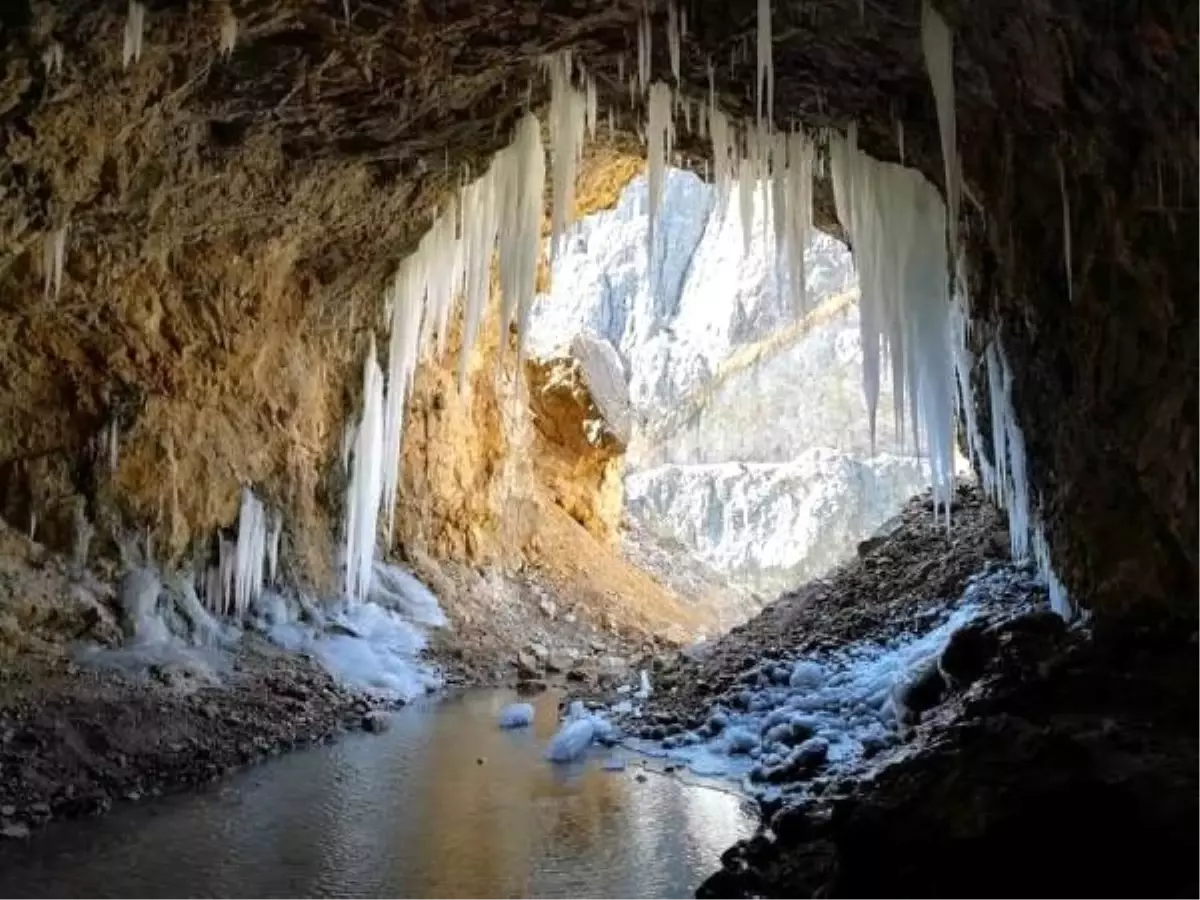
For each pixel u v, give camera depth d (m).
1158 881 4.88
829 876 5.69
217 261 11.22
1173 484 6.06
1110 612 6.73
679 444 34.12
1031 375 7.86
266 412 12.72
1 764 7.88
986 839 5.13
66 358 10.24
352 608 14.42
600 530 23.69
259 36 7.63
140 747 8.87
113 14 6.84
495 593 18.09
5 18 6.51
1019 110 6.80
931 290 9.29
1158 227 5.86
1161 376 6.10
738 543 32.19
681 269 35.31
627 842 7.45
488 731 11.22
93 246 9.60
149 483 10.91
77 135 7.87
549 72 8.90
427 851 7.20
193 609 11.30
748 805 8.38
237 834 7.46
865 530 31.94
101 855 6.94
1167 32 5.02
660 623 20.53
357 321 13.99
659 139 9.00
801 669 11.20
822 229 12.35
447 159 10.47
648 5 7.45
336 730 10.85
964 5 6.26
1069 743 5.31
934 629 10.89
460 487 18.34
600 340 24.66
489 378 19.47
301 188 10.33
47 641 9.64
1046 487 7.93
